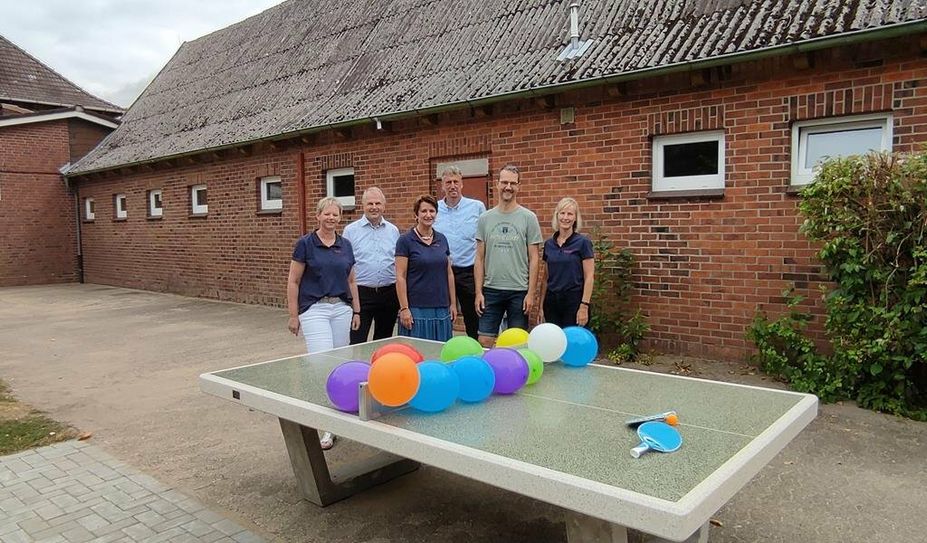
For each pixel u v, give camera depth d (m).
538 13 9.54
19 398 6.26
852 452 4.41
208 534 3.48
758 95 6.36
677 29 7.35
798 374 5.71
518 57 8.73
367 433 2.76
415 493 3.99
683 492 2.00
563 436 2.59
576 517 2.44
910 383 5.16
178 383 6.75
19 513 3.74
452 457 2.42
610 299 7.30
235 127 12.64
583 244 5.42
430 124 9.05
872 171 5.10
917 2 5.59
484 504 3.83
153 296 14.78
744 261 6.53
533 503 3.83
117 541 3.41
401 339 4.91
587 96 7.47
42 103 19.58
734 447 2.43
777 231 6.33
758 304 6.47
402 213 9.67
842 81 5.92
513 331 4.12
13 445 4.88
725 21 7.00
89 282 18.52
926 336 4.93
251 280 12.84
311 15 15.09
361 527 3.56
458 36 10.34
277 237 12.09
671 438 2.44
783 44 5.90
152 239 15.66
